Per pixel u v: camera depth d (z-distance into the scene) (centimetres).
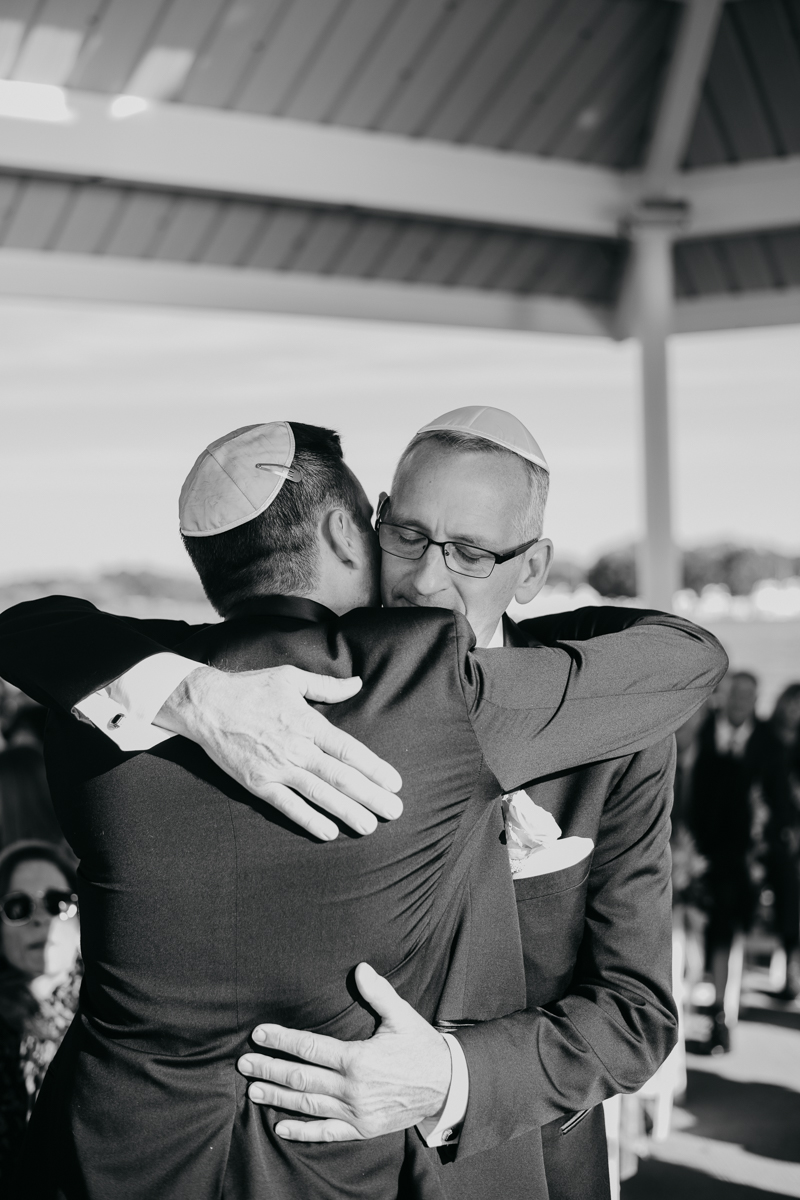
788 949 712
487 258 783
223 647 139
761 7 623
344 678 133
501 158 670
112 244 693
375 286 779
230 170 603
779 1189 438
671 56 631
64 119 566
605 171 704
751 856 627
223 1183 125
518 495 157
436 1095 129
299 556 147
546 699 141
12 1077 257
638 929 156
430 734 130
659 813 160
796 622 1670
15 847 276
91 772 132
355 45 585
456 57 605
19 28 532
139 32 547
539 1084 138
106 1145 126
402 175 645
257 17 557
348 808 122
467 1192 138
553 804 157
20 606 166
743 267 823
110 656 137
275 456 148
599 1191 166
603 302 847
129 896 127
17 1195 140
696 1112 523
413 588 157
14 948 270
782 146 694
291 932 125
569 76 635
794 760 705
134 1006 128
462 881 140
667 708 152
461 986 139
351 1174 127
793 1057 601
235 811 126
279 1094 125
